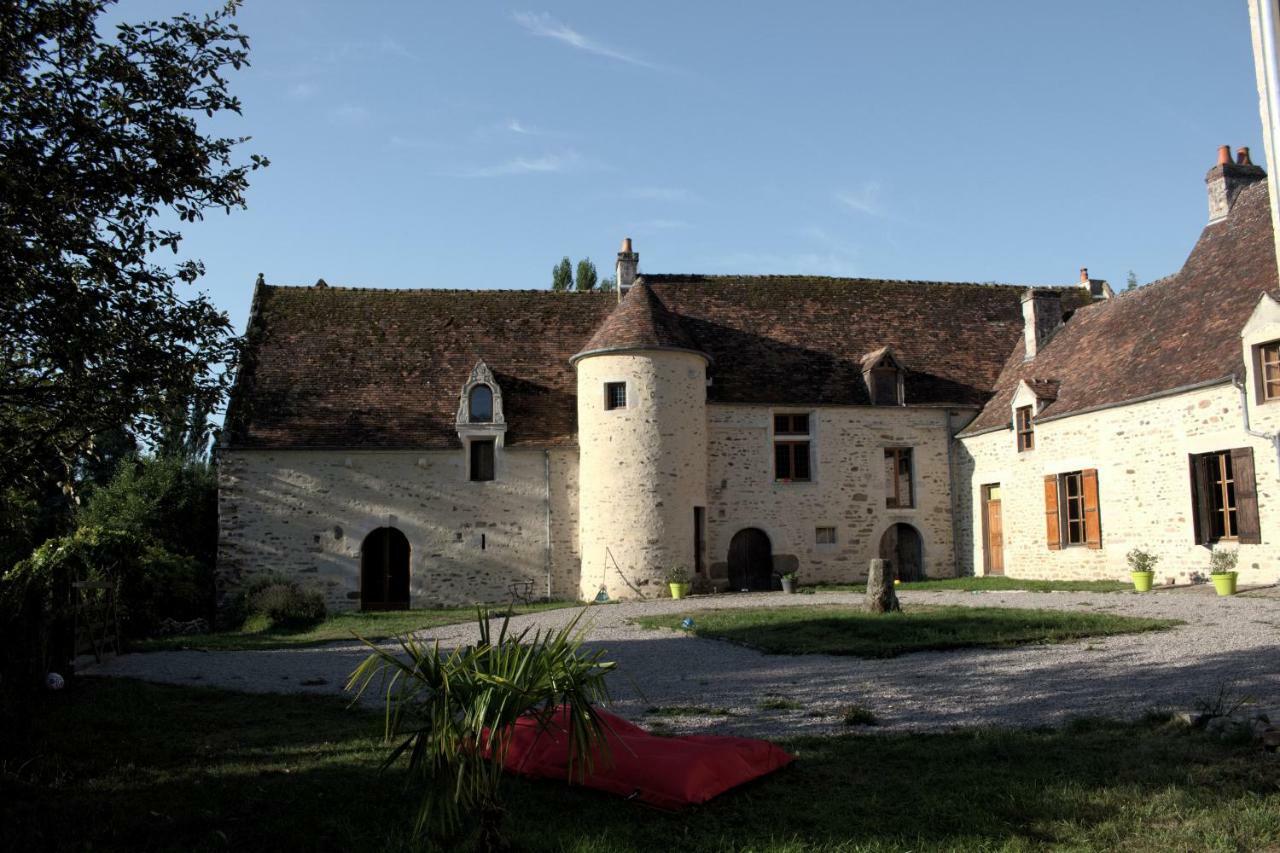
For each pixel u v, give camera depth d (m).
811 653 10.70
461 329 23.97
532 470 21.98
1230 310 17.33
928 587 20.00
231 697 8.91
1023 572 21.30
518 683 4.43
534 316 24.67
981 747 6.24
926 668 9.52
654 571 20.89
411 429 21.58
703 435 22.09
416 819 4.87
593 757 5.40
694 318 24.53
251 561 20.64
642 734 6.03
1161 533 17.44
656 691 8.86
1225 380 15.90
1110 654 9.70
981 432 22.75
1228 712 6.73
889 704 7.92
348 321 23.64
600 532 21.17
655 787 5.25
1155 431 17.64
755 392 23.02
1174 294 19.59
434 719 4.34
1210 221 20.23
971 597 16.86
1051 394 20.88
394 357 22.97
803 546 22.88
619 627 14.34
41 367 8.31
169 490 24.45
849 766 5.95
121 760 6.40
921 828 4.79
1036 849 4.52
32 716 7.64
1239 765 5.62
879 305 26.03
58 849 4.65
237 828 4.97
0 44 7.44
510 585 21.56
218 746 6.83
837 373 23.92
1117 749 6.09
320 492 21.08
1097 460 19.09
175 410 8.84
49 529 11.62
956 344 25.36
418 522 21.38
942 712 7.54
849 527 23.17
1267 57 4.19
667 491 21.20
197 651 13.38
